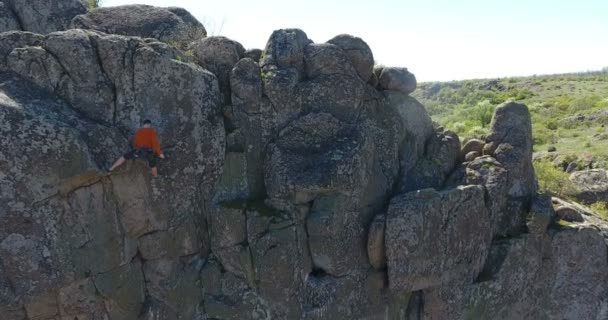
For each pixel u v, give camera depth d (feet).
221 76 38.63
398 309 39.99
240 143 37.68
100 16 41.34
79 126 31.45
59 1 43.39
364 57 40.65
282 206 36.73
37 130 29.27
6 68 32.12
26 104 30.17
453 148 44.80
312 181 35.99
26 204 29.43
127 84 33.76
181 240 36.14
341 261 37.22
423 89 262.06
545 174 51.39
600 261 40.91
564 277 40.93
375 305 39.11
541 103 169.17
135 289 34.83
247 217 36.04
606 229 42.37
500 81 264.93
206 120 35.99
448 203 38.04
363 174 37.93
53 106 31.55
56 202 30.48
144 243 35.09
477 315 39.60
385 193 41.27
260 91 37.76
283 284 35.96
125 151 33.06
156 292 35.78
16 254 29.53
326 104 39.29
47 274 30.53
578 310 41.22
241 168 37.65
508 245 39.70
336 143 37.99
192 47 39.58
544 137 108.37
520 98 194.80
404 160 43.14
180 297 36.35
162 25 41.88
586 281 41.06
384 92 43.19
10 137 28.66
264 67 38.68
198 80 35.58
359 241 38.50
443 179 43.42
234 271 36.83
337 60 39.47
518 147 41.96
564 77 271.90
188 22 45.39
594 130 112.16
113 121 33.68
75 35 32.94
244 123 37.58
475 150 44.73
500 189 40.50
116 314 34.14
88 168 30.60
